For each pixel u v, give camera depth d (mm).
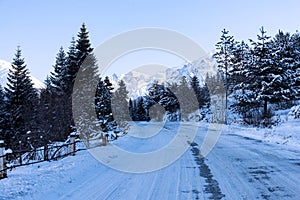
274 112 37781
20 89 39594
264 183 7398
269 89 34562
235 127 33625
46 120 22594
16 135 27094
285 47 39750
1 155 8383
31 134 19719
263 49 35906
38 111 26016
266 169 9227
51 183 7586
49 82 41781
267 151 13570
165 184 7551
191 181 7805
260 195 6340
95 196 6504
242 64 44312
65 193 6789
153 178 8336
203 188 7035
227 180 7816
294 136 19234
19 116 32875
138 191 6902
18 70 40812
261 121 32875
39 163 11164
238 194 6445
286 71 35281
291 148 14477
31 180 7832
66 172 8984
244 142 18359
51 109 23047
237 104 40688
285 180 7676
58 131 21828
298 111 32125
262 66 35312
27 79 41500
